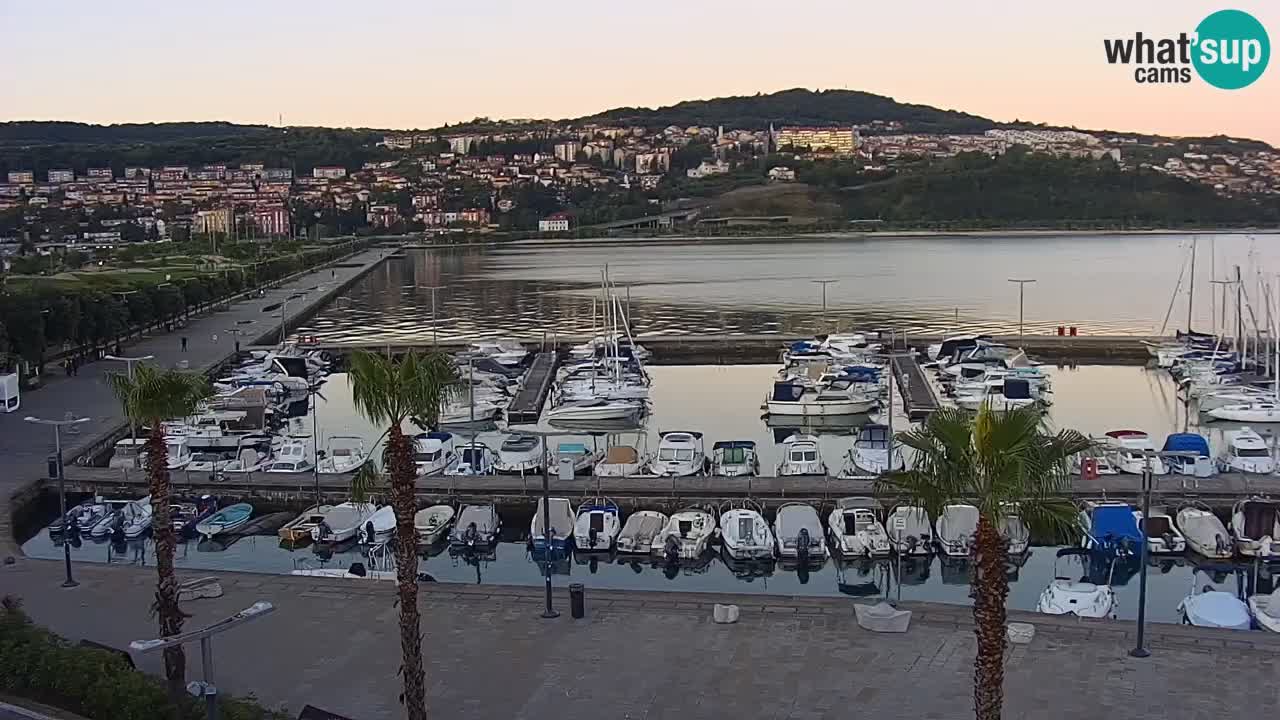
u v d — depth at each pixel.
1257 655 29.48
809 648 30.72
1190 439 59.91
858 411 79.38
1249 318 117.25
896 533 46.12
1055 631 31.30
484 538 48.75
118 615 34.56
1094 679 28.20
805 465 59.06
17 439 64.50
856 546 46.12
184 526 50.94
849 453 64.12
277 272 193.75
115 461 59.22
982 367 90.62
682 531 47.41
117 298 109.75
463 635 32.28
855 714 26.66
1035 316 140.25
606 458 60.12
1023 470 19.14
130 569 39.28
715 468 59.41
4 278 126.31
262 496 56.09
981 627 20.11
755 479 55.47
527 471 60.47
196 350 105.75
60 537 50.91
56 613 34.81
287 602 35.34
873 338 111.25
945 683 28.22
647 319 142.00
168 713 24.12
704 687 28.42
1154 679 28.14
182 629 31.94
